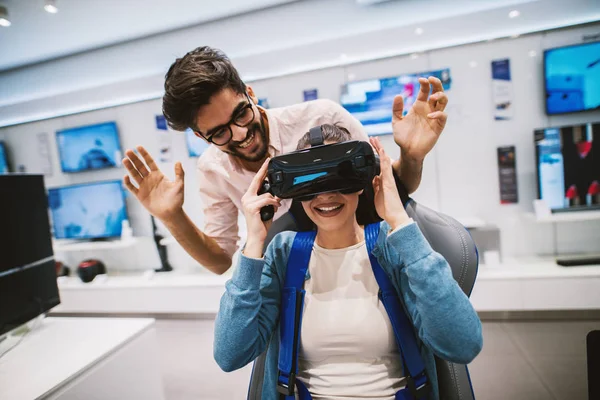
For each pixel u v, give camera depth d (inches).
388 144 104.7
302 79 109.0
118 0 89.6
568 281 82.0
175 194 37.1
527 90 95.8
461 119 100.3
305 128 48.0
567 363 72.6
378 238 33.5
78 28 103.5
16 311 53.6
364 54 103.3
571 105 91.3
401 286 31.5
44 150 139.9
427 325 27.5
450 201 103.8
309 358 34.1
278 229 39.5
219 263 45.8
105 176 134.5
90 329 53.1
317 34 104.8
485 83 97.7
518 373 70.9
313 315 33.9
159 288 109.9
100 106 130.4
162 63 117.4
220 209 51.0
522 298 84.5
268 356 35.3
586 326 84.6
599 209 92.2
